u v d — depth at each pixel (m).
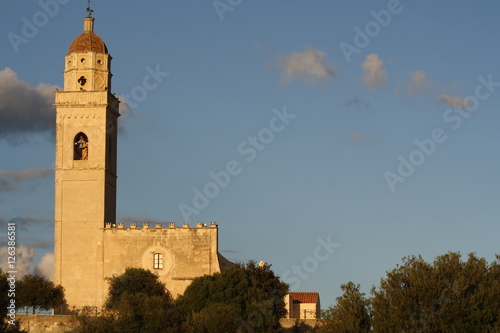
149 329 154.00
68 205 184.38
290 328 168.38
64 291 181.50
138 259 181.88
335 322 143.75
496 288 137.50
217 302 168.00
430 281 138.62
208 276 173.88
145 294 164.25
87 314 163.62
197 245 181.38
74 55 188.50
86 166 185.12
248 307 166.88
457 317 135.38
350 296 145.75
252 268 174.25
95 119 186.25
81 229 183.62
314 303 199.38
